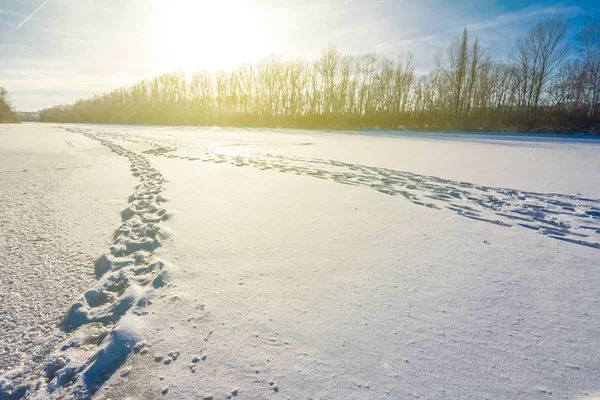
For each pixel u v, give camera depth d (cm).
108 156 1112
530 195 577
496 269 289
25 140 1864
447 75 3738
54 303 244
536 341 196
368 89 4247
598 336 200
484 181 703
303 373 171
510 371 173
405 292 250
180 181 668
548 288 256
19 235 375
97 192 582
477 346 191
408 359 181
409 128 3853
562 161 1034
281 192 578
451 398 156
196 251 322
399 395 158
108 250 325
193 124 5462
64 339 206
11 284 269
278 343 193
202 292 247
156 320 213
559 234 381
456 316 220
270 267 289
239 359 180
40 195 560
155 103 6234
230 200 518
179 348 188
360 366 176
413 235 373
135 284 260
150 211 460
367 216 443
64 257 320
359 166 912
